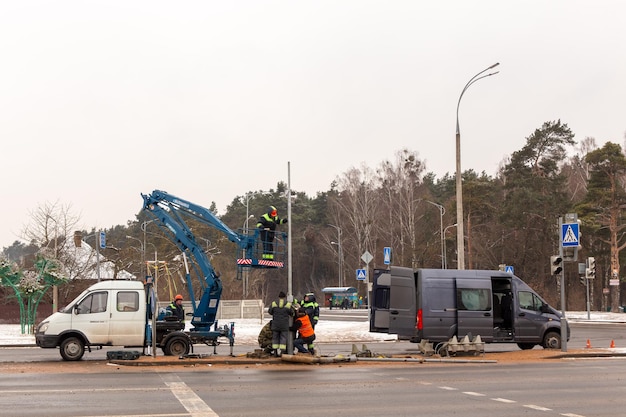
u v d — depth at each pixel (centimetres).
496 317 2559
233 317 4881
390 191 8694
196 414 1125
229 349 2719
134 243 9594
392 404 1240
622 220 6981
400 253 8538
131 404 1228
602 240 6731
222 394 1355
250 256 2488
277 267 2561
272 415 1121
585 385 1517
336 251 10769
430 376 1673
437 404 1244
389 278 2425
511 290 2434
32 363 2053
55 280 3825
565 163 9769
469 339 2330
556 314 2483
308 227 12125
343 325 4034
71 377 1661
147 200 2583
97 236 3756
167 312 2350
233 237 2506
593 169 6825
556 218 7506
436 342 2333
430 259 8512
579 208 6775
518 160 8000
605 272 7819
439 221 9181
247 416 1110
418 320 2309
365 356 2139
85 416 1104
